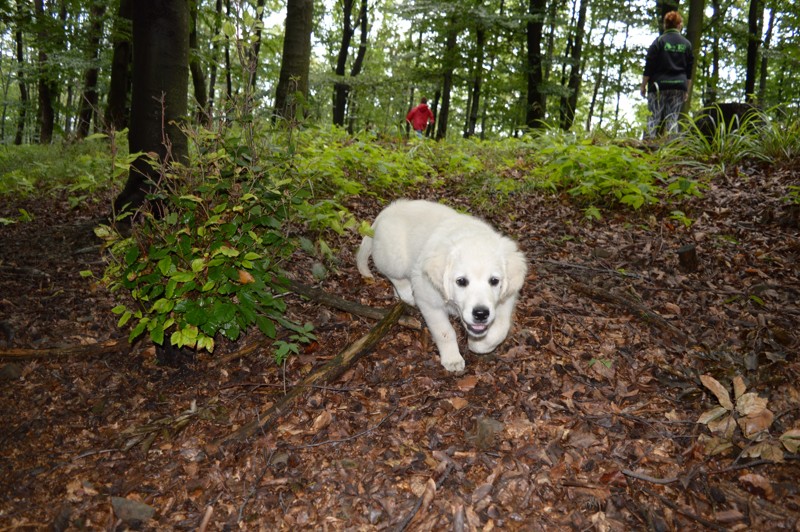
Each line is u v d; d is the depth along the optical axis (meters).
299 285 4.13
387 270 4.14
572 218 6.23
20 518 2.62
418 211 4.15
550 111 23.31
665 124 9.00
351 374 3.55
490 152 8.95
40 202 7.23
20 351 3.69
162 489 2.81
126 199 4.94
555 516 2.48
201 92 13.80
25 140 29.72
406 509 2.57
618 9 18.42
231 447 3.04
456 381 3.47
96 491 2.79
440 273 3.39
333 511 2.60
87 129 12.28
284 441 3.05
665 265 4.89
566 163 6.70
